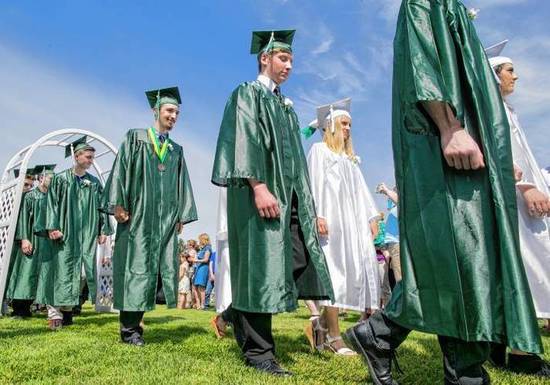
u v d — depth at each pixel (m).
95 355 3.35
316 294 3.11
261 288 2.78
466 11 2.01
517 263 1.69
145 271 4.35
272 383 2.46
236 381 2.47
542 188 3.66
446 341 1.83
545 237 3.37
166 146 4.86
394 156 2.06
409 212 1.94
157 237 4.54
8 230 6.42
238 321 2.96
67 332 5.05
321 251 3.04
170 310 10.87
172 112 4.91
